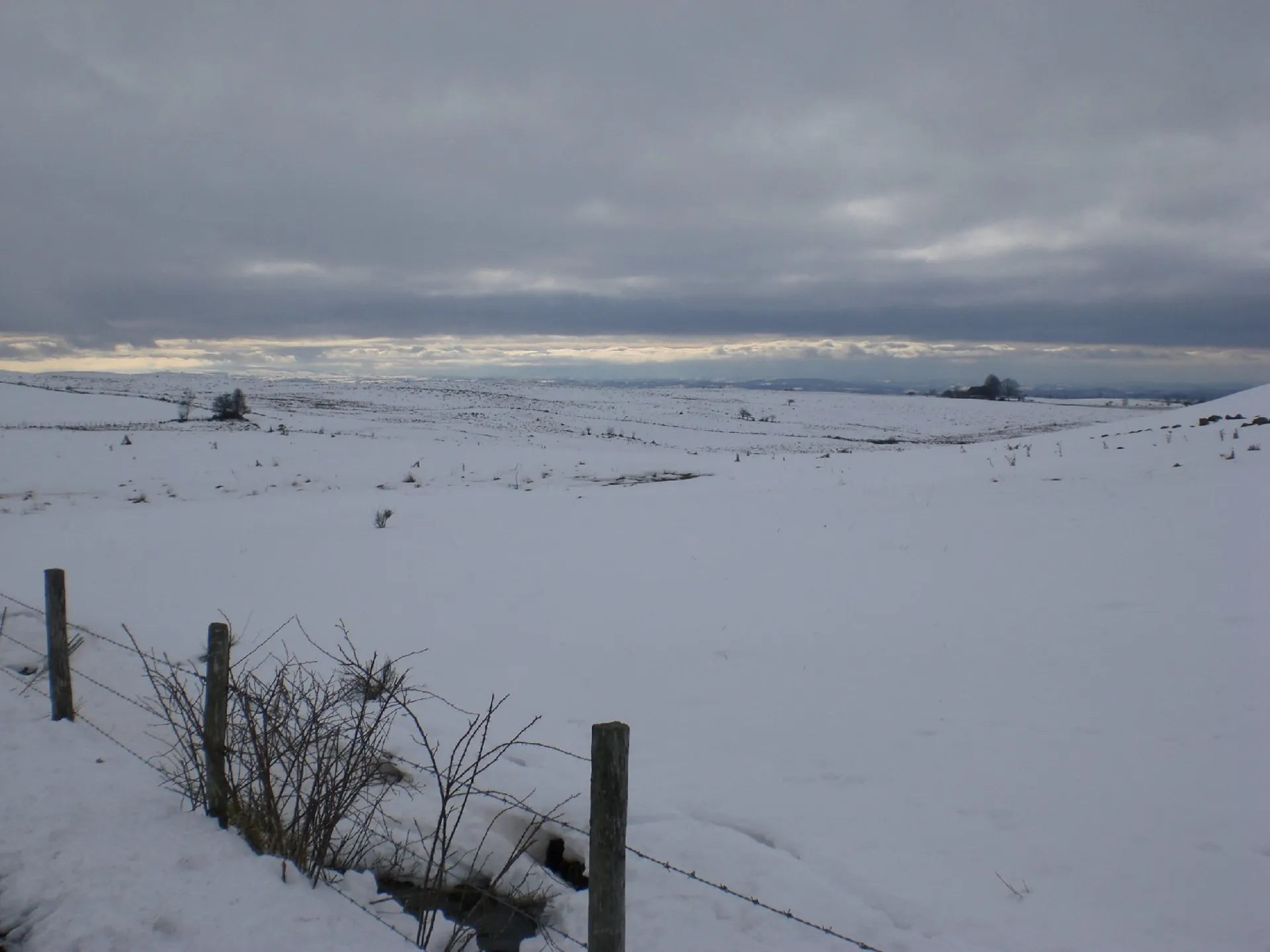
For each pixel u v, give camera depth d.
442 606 10.59
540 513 18.22
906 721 6.41
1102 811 4.97
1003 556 11.10
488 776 5.83
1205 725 5.88
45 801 5.19
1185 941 3.87
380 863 4.98
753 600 10.11
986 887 4.36
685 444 46.84
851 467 23.34
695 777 5.76
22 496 22.86
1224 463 16.06
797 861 4.69
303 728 5.37
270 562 13.66
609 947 3.29
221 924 3.96
